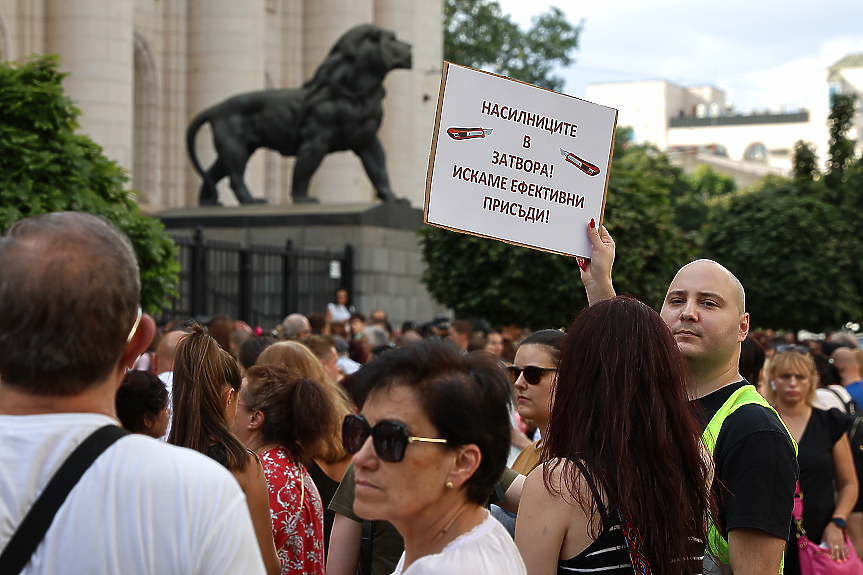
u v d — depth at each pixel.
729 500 2.83
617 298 2.71
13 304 1.77
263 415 3.84
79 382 1.82
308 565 3.68
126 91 20.72
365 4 29.16
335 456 3.99
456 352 2.02
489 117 3.43
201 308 15.55
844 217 25.44
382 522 3.41
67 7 20.30
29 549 1.72
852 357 8.14
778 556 2.77
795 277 23.30
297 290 17.58
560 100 3.54
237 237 18.78
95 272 1.81
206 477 1.82
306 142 18.73
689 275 3.28
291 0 29.06
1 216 9.36
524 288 13.68
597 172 3.60
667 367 2.58
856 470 5.88
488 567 1.93
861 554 5.90
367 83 18.53
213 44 25.62
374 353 6.99
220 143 19.11
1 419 1.81
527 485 2.57
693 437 2.57
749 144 149.00
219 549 1.78
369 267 18.33
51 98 10.05
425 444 1.92
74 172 10.09
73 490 1.75
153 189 25.97
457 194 3.39
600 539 2.43
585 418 2.55
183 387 3.37
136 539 1.74
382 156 19.12
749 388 3.11
